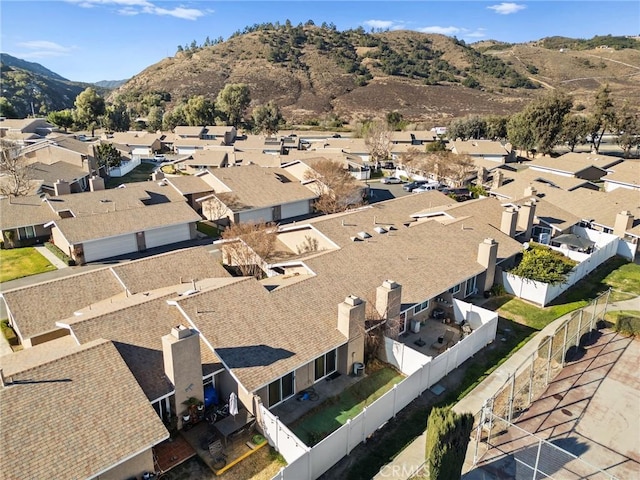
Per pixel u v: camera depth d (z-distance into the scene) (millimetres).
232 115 138125
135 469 16234
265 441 18766
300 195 55594
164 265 29703
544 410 20875
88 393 16750
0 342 26500
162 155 101062
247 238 35875
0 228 42438
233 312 22156
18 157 54531
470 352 25234
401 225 37688
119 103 151125
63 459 14625
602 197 48688
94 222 42125
